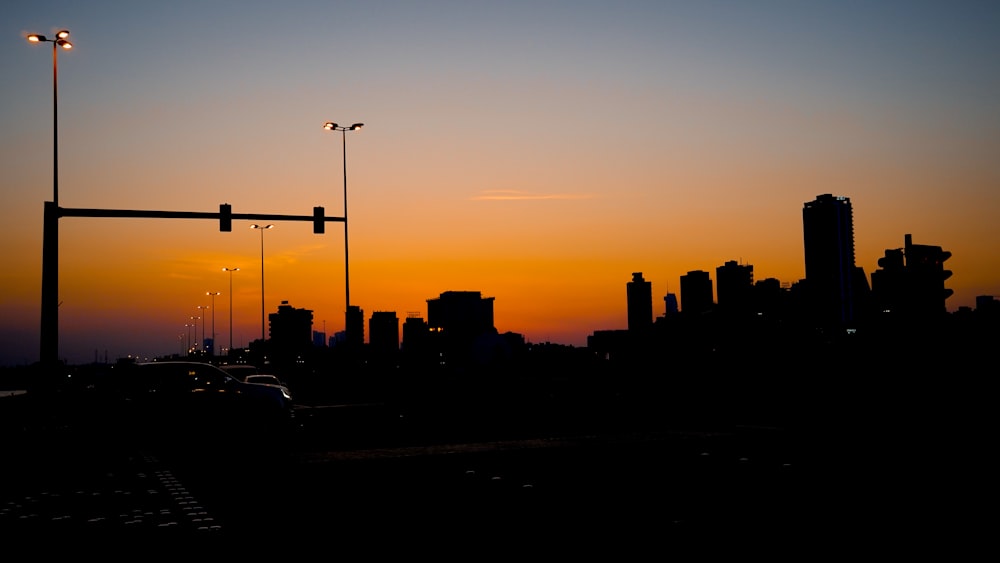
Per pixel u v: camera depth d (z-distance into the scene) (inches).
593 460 647.8
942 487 470.3
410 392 2022.6
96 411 908.0
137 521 418.3
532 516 406.6
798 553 313.4
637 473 563.2
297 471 617.6
